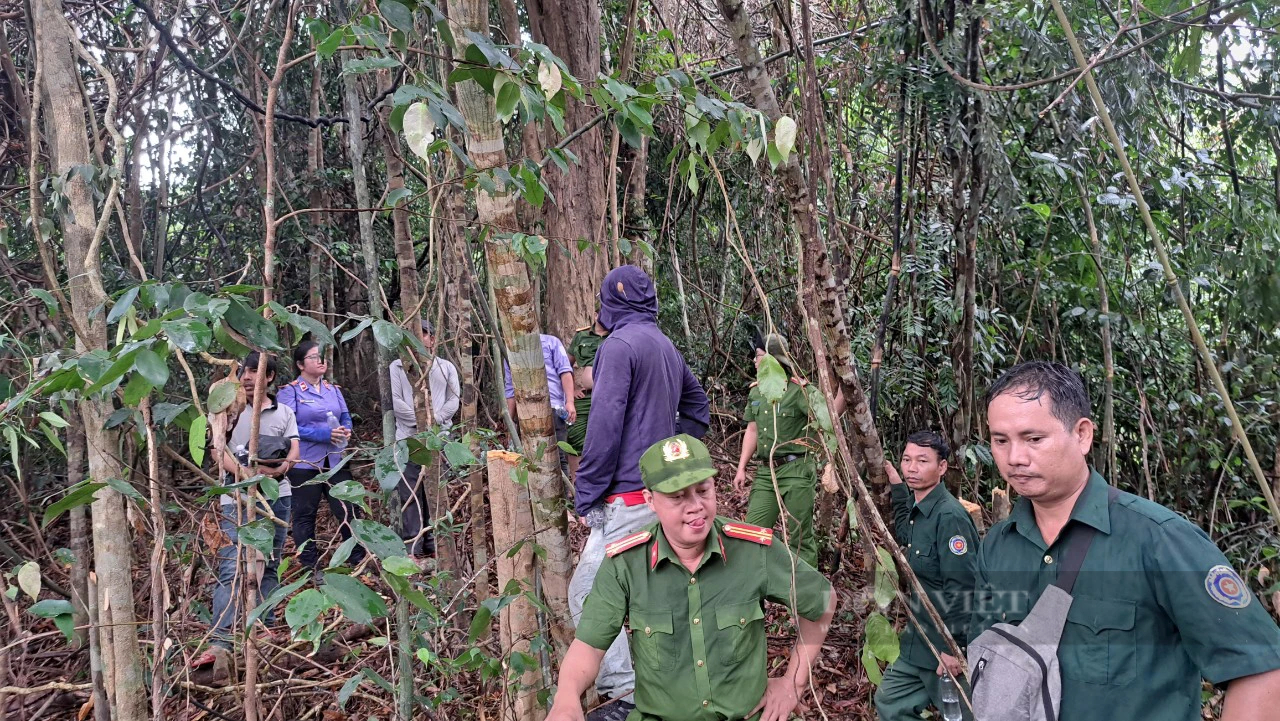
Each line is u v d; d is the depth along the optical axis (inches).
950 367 147.3
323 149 282.7
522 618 91.8
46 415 73.1
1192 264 134.4
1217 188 140.3
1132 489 147.1
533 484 85.6
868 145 210.7
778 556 71.9
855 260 200.2
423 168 136.6
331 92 269.1
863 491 60.3
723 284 276.2
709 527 69.4
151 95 158.9
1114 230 140.9
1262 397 126.2
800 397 150.1
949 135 119.3
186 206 244.1
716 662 69.7
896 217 115.7
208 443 121.0
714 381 273.6
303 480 161.3
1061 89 131.5
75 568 90.4
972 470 144.7
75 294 71.3
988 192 130.3
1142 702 49.6
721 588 70.9
